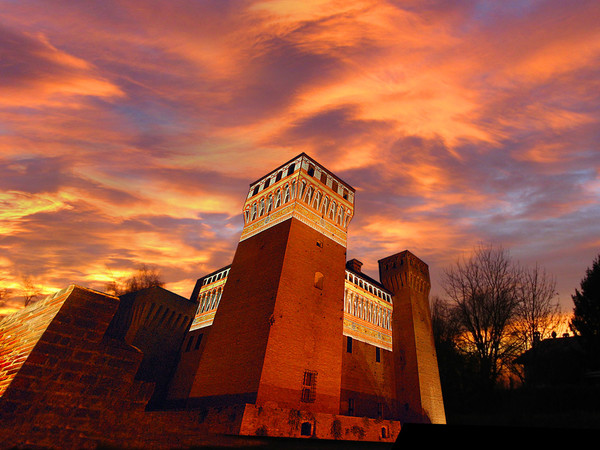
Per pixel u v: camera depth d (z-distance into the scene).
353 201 40.16
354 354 37.91
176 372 41.44
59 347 7.06
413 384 40.91
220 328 31.23
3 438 5.75
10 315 10.07
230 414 22.23
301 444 20.28
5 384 6.39
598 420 18.38
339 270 34.47
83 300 7.73
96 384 7.29
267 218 35.44
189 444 13.09
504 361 28.73
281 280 28.44
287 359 26.16
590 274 34.91
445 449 3.57
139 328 41.56
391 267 52.22
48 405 6.51
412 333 44.47
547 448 2.98
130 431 7.57
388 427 30.72
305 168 35.25
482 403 26.77
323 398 27.23
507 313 29.77
